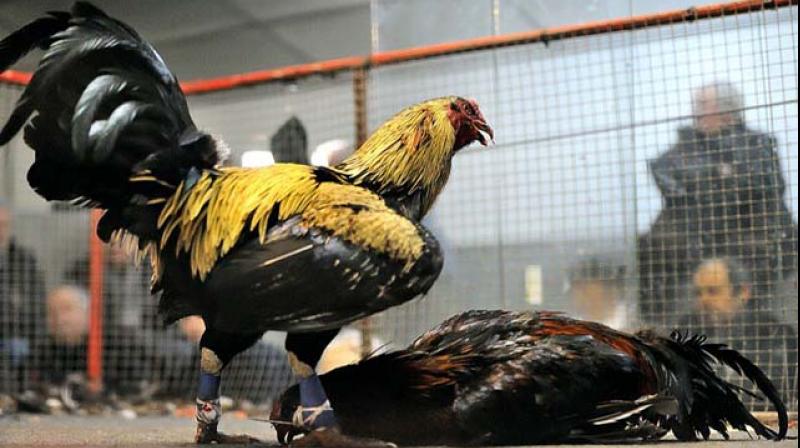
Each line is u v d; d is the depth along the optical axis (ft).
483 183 20.68
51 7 19.11
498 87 20.36
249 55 23.88
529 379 12.76
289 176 12.28
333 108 22.81
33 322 23.22
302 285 11.62
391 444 11.98
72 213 24.86
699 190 18.43
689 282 18.40
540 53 20.02
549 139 19.13
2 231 23.04
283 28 23.24
